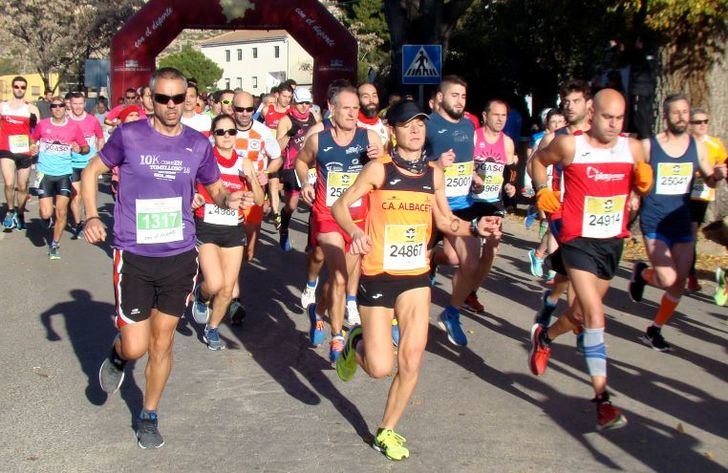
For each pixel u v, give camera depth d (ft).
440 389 19.11
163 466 14.92
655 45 39.60
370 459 15.25
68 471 14.69
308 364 20.98
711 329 24.29
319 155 21.30
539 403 18.24
